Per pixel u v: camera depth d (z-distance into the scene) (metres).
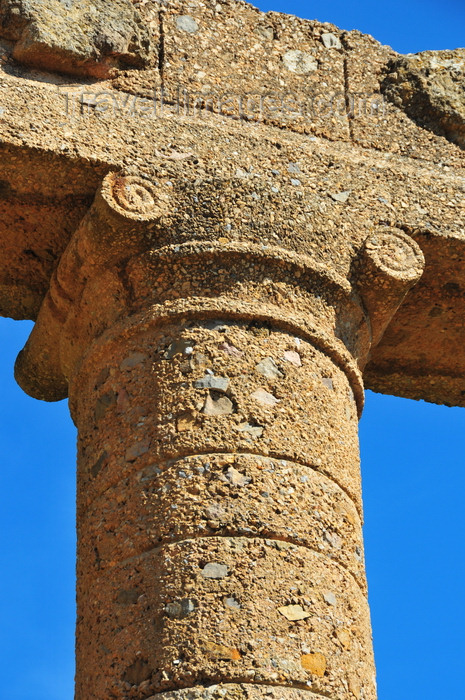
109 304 17.70
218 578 15.37
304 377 17.12
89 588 16.16
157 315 17.12
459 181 19.53
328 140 19.59
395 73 20.47
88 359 17.64
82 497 17.02
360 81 20.30
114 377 17.20
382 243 18.38
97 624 15.75
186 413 16.45
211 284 17.31
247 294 17.33
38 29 18.38
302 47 20.27
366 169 19.06
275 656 15.03
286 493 16.12
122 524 16.11
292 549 15.79
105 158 17.80
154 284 17.42
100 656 15.49
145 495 16.09
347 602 15.96
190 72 19.33
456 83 20.53
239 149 18.52
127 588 15.66
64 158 17.61
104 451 16.84
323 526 16.22
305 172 18.64
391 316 18.53
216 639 14.99
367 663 15.93
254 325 17.19
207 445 16.23
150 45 19.22
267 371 16.91
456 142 20.19
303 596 15.54
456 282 19.19
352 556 16.42
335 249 18.14
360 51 20.56
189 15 19.84
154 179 17.88
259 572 15.48
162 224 17.58
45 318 18.84
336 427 17.14
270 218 17.91
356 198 18.67
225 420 16.42
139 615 15.41
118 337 17.31
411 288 19.08
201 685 14.77
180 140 18.33
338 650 15.49
